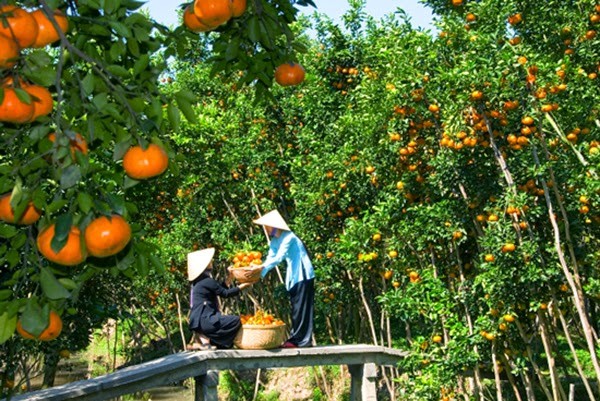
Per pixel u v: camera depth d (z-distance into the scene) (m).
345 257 9.14
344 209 10.54
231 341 8.10
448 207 7.59
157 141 1.85
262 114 13.42
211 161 12.48
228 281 8.30
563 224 7.15
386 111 8.05
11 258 1.82
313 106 12.08
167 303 17.23
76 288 1.86
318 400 12.52
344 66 12.05
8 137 1.85
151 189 10.34
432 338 8.00
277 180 13.51
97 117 1.84
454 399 8.31
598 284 6.52
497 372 7.38
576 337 11.34
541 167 6.45
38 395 6.88
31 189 1.70
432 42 7.61
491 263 6.91
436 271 8.45
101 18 1.92
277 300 14.38
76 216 1.66
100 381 7.22
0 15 1.57
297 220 11.34
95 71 1.87
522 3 8.00
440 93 7.38
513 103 6.54
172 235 14.88
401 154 8.24
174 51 2.24
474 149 7.27
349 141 9.66
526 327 7.89
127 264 1.96
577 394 8.90
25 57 1.69
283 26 2.54
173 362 7.57
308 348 8.36
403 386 8.14
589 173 7.10
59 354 9.23
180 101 2.03
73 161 1.70
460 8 8.93
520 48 6.45
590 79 7.68
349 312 13.55
